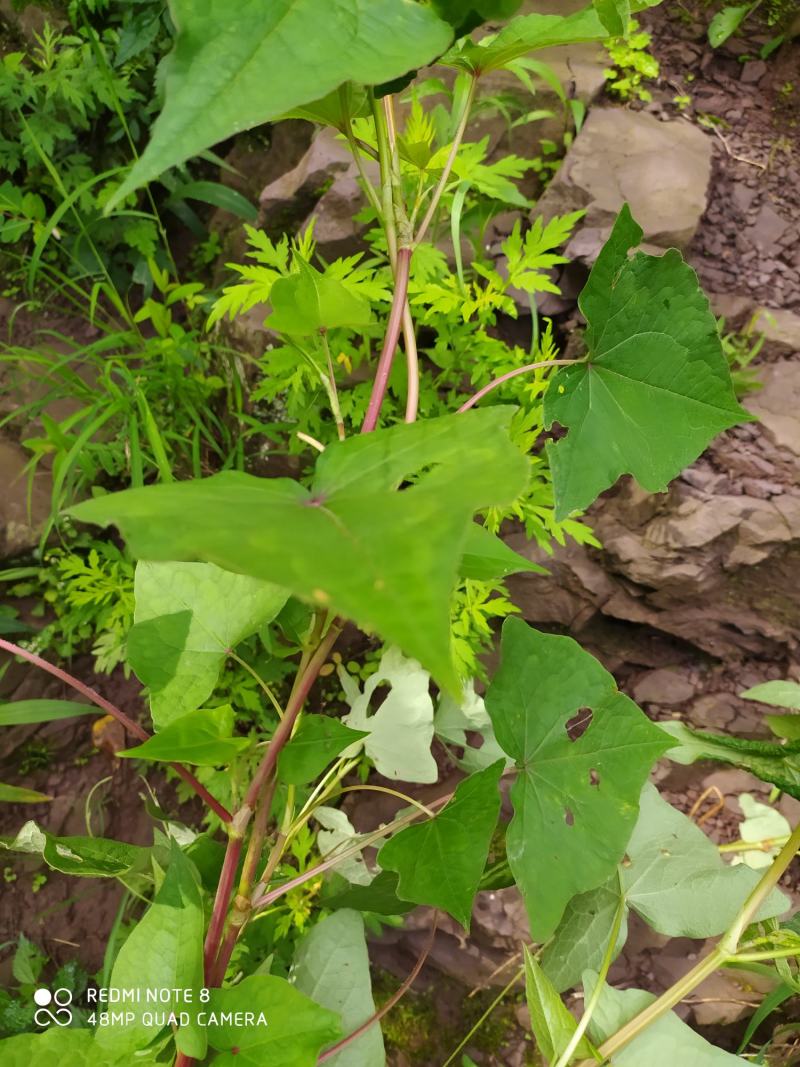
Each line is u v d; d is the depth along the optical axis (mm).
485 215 705
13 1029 624
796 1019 581
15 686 786
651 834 346
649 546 687
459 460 131
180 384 787
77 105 929
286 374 597
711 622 725
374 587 92
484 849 254
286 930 562
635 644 767
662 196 731
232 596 255
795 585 679
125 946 218
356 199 756
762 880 275
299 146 988
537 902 270
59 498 733
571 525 578
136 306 1052
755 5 855
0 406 905
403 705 370
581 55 841
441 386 696
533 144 804
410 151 275
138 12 948
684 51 881
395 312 218
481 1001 635
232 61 119
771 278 759
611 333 253
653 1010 281
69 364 956
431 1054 622
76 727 794
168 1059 257
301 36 123
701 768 696
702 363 241
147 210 1061
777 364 720
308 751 224
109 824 750
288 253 525
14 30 1048
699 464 691
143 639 250
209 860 322
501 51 214
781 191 801
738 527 661
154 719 246
